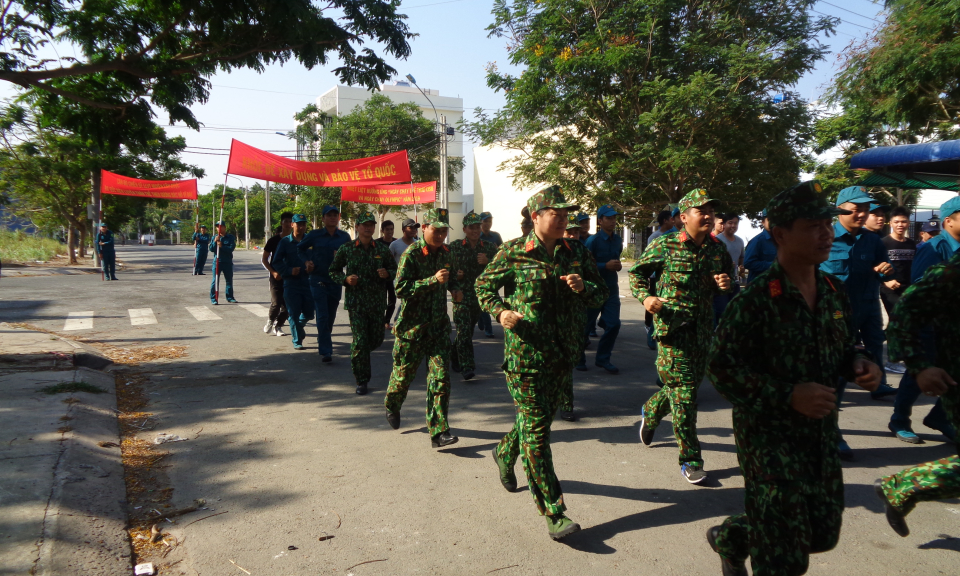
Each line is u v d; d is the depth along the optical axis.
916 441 4.96
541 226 3.40
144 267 28.64
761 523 2.29
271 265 9.12
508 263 3.48
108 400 5.92
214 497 3.94
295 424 5.46
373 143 37.69
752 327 2.27
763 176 16.12
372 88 9.64
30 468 3.93
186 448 4.84
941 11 11.73
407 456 4.70
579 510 3.78
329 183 10.69
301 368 7.68
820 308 2.28
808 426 2.29
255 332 10.28
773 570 2.25
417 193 13.73
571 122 17.14
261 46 8.77
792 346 2.25
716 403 6.21
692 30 15.87
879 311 5.78
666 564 3.15
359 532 3.49
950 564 3.14
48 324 10.94
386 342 9.59
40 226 33.28
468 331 7.29
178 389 6.61
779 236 2.27
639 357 8.52
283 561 3.18
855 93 14.05
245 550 3.29
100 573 2.98
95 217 26.72
